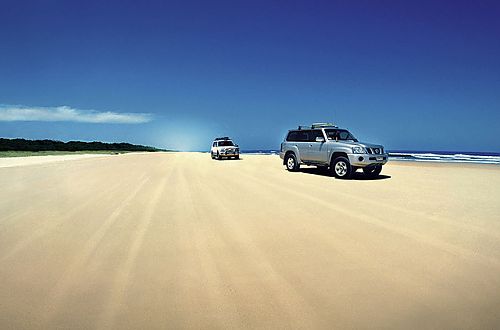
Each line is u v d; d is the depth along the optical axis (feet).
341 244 14.70
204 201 25.39
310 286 10.61
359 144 41.39
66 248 14.47
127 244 14.97
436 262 12.51
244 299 9.85
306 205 23.70
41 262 12.85
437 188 32.35
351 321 8.59
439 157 116.88
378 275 11.37
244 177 42.55
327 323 8.51
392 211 21.57
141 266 12.41
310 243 14.88
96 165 66.03
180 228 17.54
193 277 11.42
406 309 9.15
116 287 10.71
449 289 10.31
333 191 30.45
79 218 19.92
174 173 48.19
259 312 9.12
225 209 22.38
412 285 10.60
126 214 20.94
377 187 33.12
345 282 10.85
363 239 15.40
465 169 56.29
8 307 9.49
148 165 66.28
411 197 27.04
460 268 11.94
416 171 52.65
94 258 13.25
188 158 101.40
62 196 27.78
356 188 32.42
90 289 10.57
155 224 18.42
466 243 14.78
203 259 13.07
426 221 18.81
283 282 10.93
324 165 44.88
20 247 14.62
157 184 35.40
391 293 10.07
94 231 17.07
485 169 56.18
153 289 10.55
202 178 41.37
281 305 9.46
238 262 12.71
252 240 15.39
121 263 12.71
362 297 9.86
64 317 8.95
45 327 8.48
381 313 8.96
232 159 92.32
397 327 8.31
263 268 12.10
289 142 51.34
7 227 17.94
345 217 19.88
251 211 21.71
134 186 33.83
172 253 13.78
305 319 8.72
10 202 25.18
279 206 23.36
